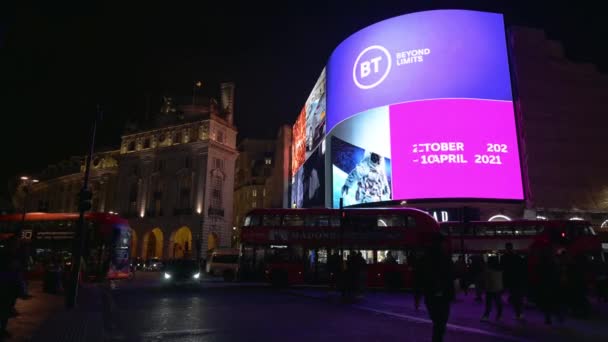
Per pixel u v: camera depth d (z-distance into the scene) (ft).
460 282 76.02
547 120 140.46
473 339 31.22
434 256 23.93
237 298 61.67
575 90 145.48
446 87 136.98
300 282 79.92
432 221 78.74
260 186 299.58
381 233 79.15
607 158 141.18
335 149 163.84
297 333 33.04
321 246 80.43
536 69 144.77
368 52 154.92
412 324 38.50
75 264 47.03
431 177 131.75
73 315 40.22
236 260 112.47
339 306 52.95
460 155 131.44
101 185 244.22
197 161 201.16
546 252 40.50
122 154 226.38
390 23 150.71
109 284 87.20
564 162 137.90
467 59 138.82
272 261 81.00
